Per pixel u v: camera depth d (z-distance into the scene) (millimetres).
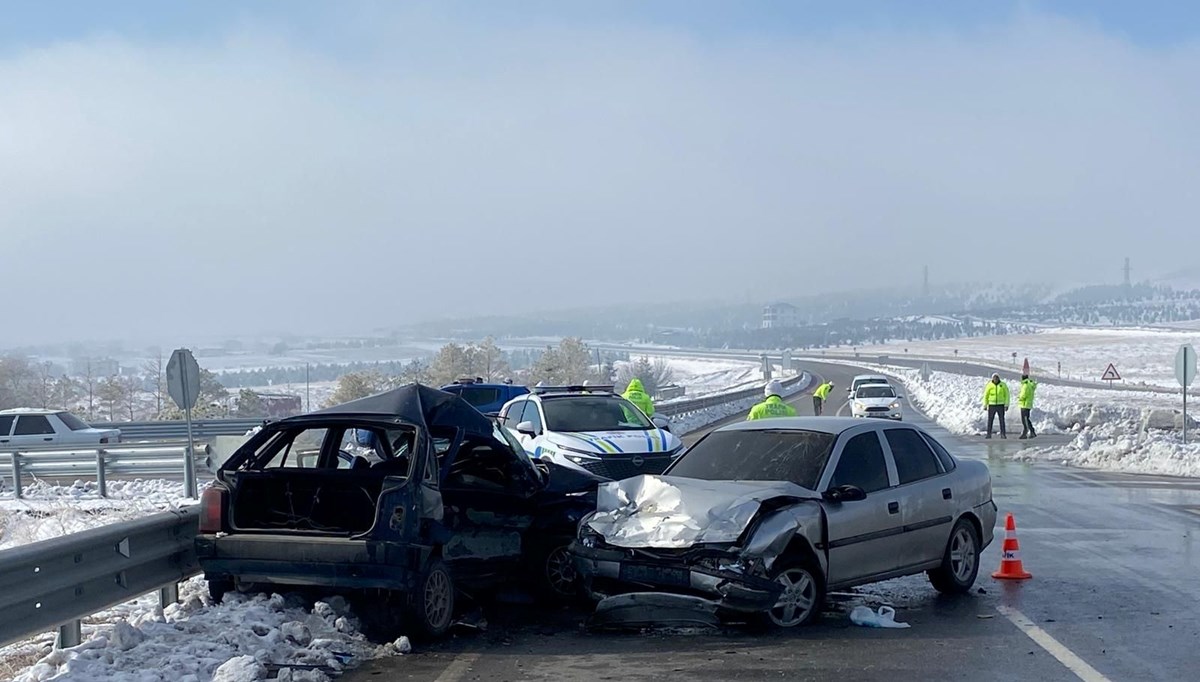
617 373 114312
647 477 9477
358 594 9156
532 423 17312
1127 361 151750
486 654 8312
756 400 60625
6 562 7023
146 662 7375
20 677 7254
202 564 8844
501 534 9992
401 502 8555
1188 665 7781
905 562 9891
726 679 7441
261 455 9398
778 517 8734
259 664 7352
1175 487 19969
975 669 7672
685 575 8508
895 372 113438
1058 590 10656
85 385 78000
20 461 21406
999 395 33469
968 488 10711
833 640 8570
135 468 21250
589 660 8070
